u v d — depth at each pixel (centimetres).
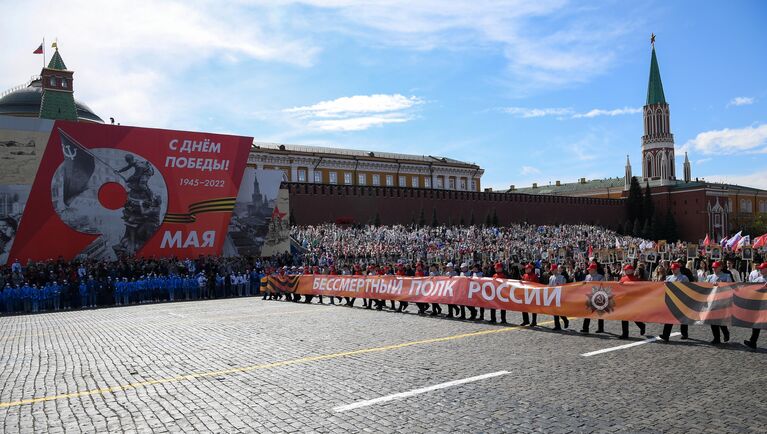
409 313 2244
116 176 4100
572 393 948
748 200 11581
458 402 906
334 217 6831
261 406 912
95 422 855
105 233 4072
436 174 9988
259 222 4991
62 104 7575
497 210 8475
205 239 4522
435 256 4566
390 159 9325
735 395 916
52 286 3108
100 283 3266
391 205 7375
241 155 4609
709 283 1402
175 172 4347
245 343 1536
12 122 3762
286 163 8256
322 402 924
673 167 12719
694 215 10750
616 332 1636
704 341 1444
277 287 3209
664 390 955
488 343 1452
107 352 1466
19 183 3794
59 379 1152
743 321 1331
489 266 2495
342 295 2681
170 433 794
